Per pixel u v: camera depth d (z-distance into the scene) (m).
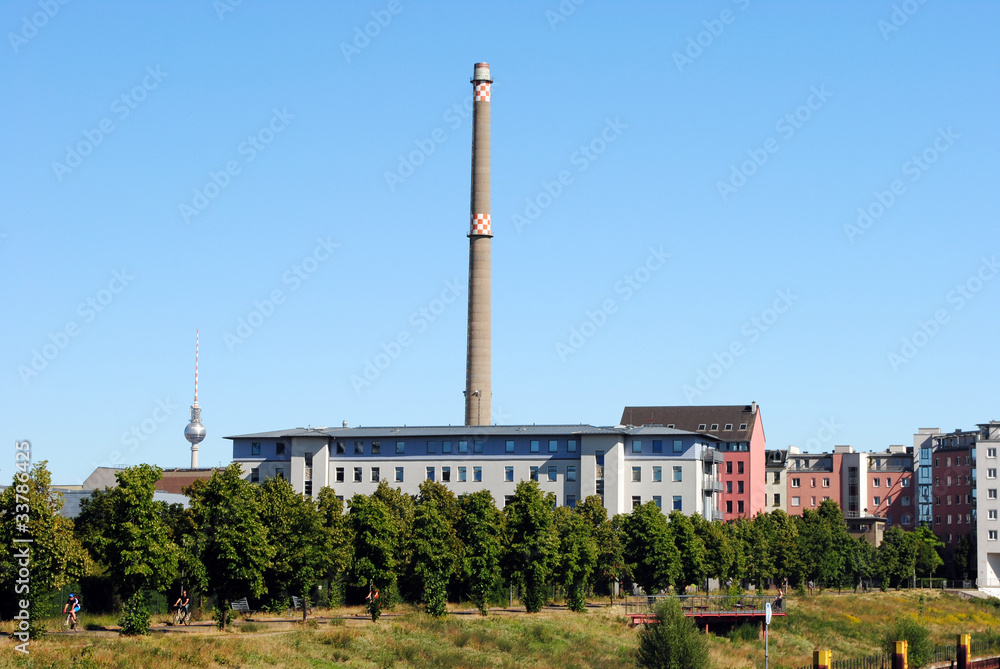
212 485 100.12
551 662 106.94
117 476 94.38
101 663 81.50
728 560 164.00
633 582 153.12
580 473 191.50
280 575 108.62
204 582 98.19
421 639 107.56
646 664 106.50
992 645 137.62
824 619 152.12
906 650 108.25
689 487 191.38
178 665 85.06
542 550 131.00
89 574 89.62
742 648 124.94
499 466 194.38
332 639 100.75
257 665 89.75
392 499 159.75
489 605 137.88
